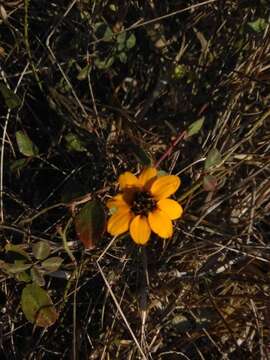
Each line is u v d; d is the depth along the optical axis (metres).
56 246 0.25
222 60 0.28
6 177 0.27
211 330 0.26
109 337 0.25
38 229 0.26
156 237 0.27
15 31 0.27
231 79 0.28
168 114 0.28
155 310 0.26
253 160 0.27
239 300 0.26
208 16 0.28
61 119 0.27
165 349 0.26
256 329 0.25
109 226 0.21
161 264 0.26
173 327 0.26
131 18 0.28
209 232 0.27
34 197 0.27
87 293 0.26
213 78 0.28
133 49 0.29
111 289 0.25
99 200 0.24
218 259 0.26
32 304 0.23
